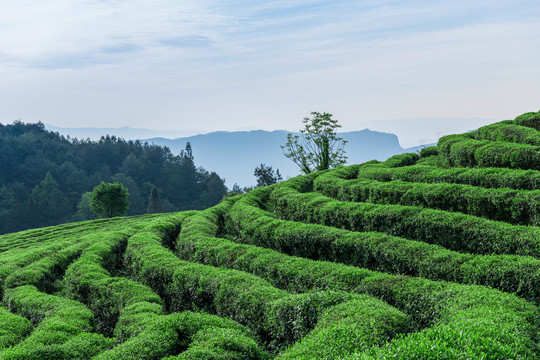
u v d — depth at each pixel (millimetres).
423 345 6016
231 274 13500
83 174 175125
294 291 12945
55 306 13695
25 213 140375
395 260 13734
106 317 14000
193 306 13922
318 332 8375
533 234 12789
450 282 10992
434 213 16328
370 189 22875
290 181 33125
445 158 29531
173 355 9023
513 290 10578
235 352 8641
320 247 16828
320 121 45906
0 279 17422
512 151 22125
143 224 28703
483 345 6082
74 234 38312
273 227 19484
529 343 6754
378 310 8961
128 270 19812
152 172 199000
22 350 9719
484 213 17094
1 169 162875
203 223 24625
